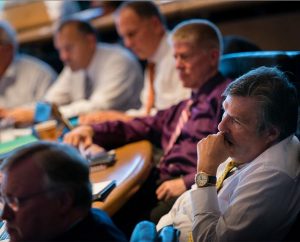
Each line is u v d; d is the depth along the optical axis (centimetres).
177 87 609
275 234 287
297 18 720
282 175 285
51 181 225
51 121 579
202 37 471
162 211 433
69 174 228
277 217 284
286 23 733
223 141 305
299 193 290
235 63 484
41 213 227
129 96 755
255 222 281
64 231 231
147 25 642
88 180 238
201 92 472
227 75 498
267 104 289
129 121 527
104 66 757
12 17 1050
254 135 294
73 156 234
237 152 305
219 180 325
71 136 489
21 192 226
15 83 858
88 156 436
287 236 288
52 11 1028
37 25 1041
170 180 448
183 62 477
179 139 480
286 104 293
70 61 783
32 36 1028
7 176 230
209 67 472
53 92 827
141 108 736
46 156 229
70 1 1058
